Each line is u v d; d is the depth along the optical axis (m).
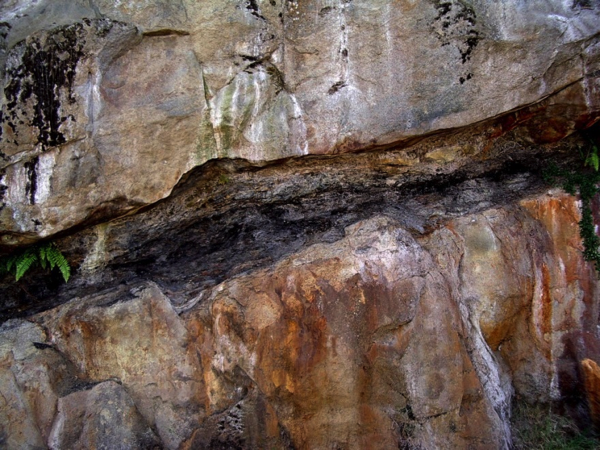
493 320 3.58
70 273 3.43
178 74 3.10
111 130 3.07
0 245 3.12
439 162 3.75
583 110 3.47
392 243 3.30
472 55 3.28
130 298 3.27
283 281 3.21
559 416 3.67
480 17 3.19
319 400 3.23
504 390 3.61
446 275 3.40
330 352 3.18
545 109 3.55
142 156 3.18
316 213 3.61
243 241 3.56
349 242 3.33
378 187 3.70
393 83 3.31
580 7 3.20
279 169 3.55
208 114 3.20
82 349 3.23
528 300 3.60
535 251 3.59
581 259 3.58
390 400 3.24
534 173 3.80
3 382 3.04
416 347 3.21
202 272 3.46
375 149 3.54
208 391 3.22
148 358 3.25
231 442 3.20
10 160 2.93
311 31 3.17
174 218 3.50
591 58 3.33
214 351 3.21
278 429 3.22
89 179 3.11
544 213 3.64
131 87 3.05
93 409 3.10
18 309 3.32
